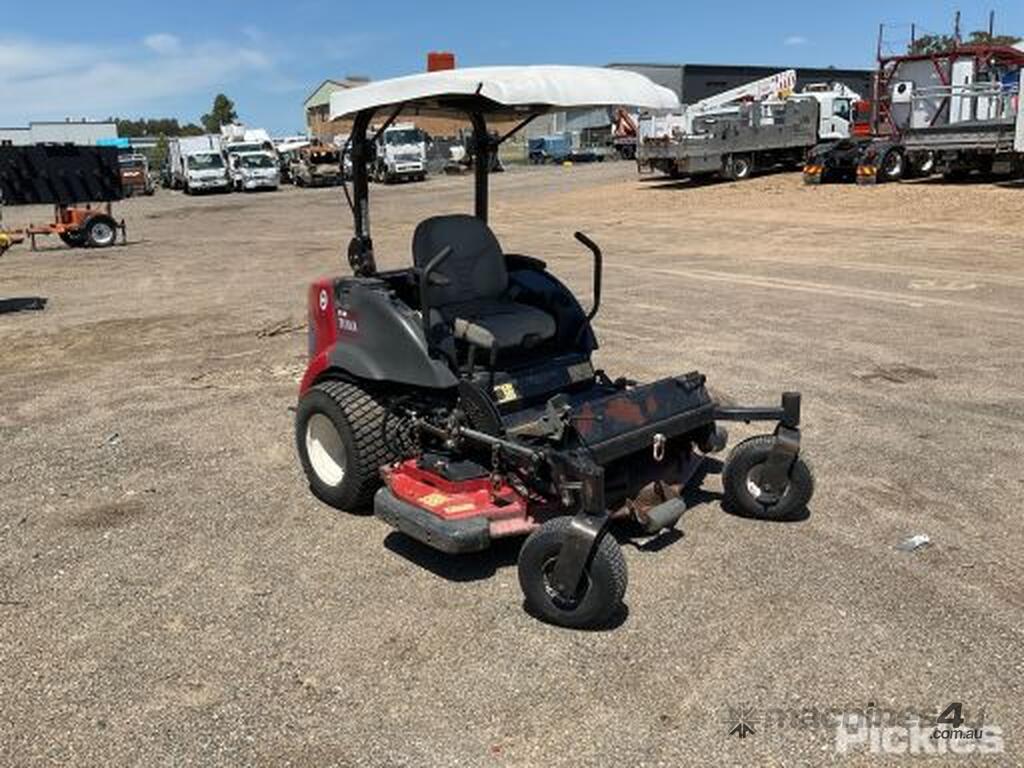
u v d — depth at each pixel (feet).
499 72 14.65
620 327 30.94
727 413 15.25
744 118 91.30
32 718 10.69
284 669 11.55
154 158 231.91
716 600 12.94
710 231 59.72
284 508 16.56
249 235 72.95
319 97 238.27
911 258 44.78
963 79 82.69
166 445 20.15
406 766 9.77
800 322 31.12
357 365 15.64
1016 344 27.25
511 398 15.23
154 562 14.53
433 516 13.28
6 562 14.64
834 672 11.22
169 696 11.06
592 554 11.85
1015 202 59.72
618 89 14.82
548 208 82.38
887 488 16.76
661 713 10.54
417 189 121.08
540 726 10.36
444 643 12.05
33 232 65.21
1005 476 17.20
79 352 30.40
